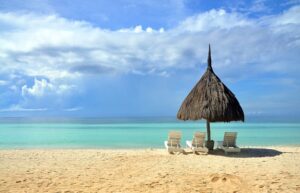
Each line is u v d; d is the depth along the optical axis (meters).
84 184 8.25
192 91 13.48
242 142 20.39
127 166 10.68
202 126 44.78
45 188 7.83
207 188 7.81
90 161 11.70
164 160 11.67
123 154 13.43
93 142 20.75
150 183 8.30
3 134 28.22
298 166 10.71
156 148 16.62
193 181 8.51
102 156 12.89
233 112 12.71
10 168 10.41
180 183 8.30
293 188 7.80
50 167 10.61
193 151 13.06
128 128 38.22
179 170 10.01
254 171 9.88
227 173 9.55
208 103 12.70
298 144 18.98
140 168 10.33
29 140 22.09
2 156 12.95
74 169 10.25
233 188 7.78
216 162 11.36
